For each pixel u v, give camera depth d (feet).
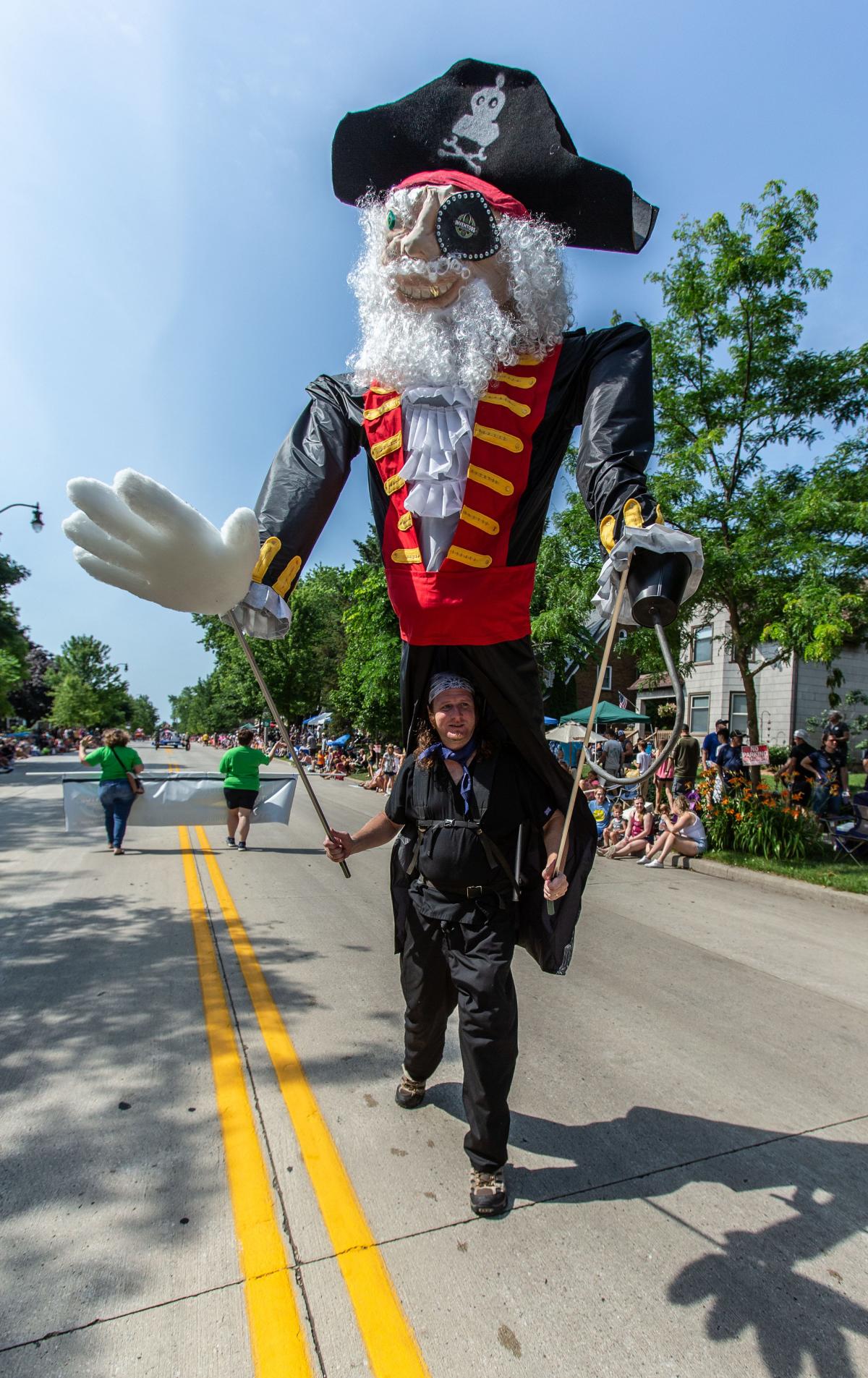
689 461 28.17
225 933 17.80
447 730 7.89
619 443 7.06
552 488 8.01
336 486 8.13
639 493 6.70
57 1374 5.88
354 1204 7.91
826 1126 9.74
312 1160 8.68
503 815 8.11
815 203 26.96
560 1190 8.27
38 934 17.71
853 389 27.89
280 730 8.38
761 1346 6.30
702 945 17.85
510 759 8.39
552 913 8.39
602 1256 7.27
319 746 107.04
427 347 7.25
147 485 6.01
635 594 6.42
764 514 27.50
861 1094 10.60
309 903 20.99
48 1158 8.66
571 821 8.46
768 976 15.69
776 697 67.97
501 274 7.38
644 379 7.48
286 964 15.52
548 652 34.09
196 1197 8.00
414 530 7.54
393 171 8.33
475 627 7.44
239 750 30.48
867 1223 7.86
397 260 7.36
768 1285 6.97
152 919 19.12
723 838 29.66
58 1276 6.87
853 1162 8.94
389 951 16.56
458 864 8.05
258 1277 6.89
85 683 227.40
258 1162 8.63
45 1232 7.43
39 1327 6.31
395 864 9.12
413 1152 8.87
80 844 31.01
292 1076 10.65
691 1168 8.73
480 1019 7.80
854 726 54.49
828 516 25.53
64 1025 12.39
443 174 7.68
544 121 7.87
